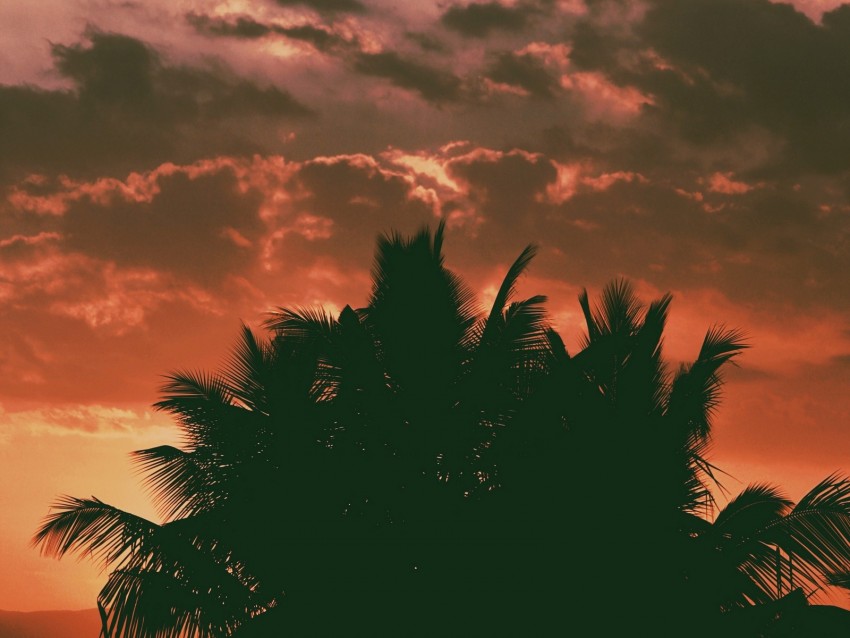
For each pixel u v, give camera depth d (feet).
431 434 51.11
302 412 50.52
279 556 49.85
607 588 47.93
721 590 47.11
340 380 51.78
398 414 51.39
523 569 48.65
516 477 50.14
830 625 44.88
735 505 50.08
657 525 48.91
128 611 48.96
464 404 51.70
